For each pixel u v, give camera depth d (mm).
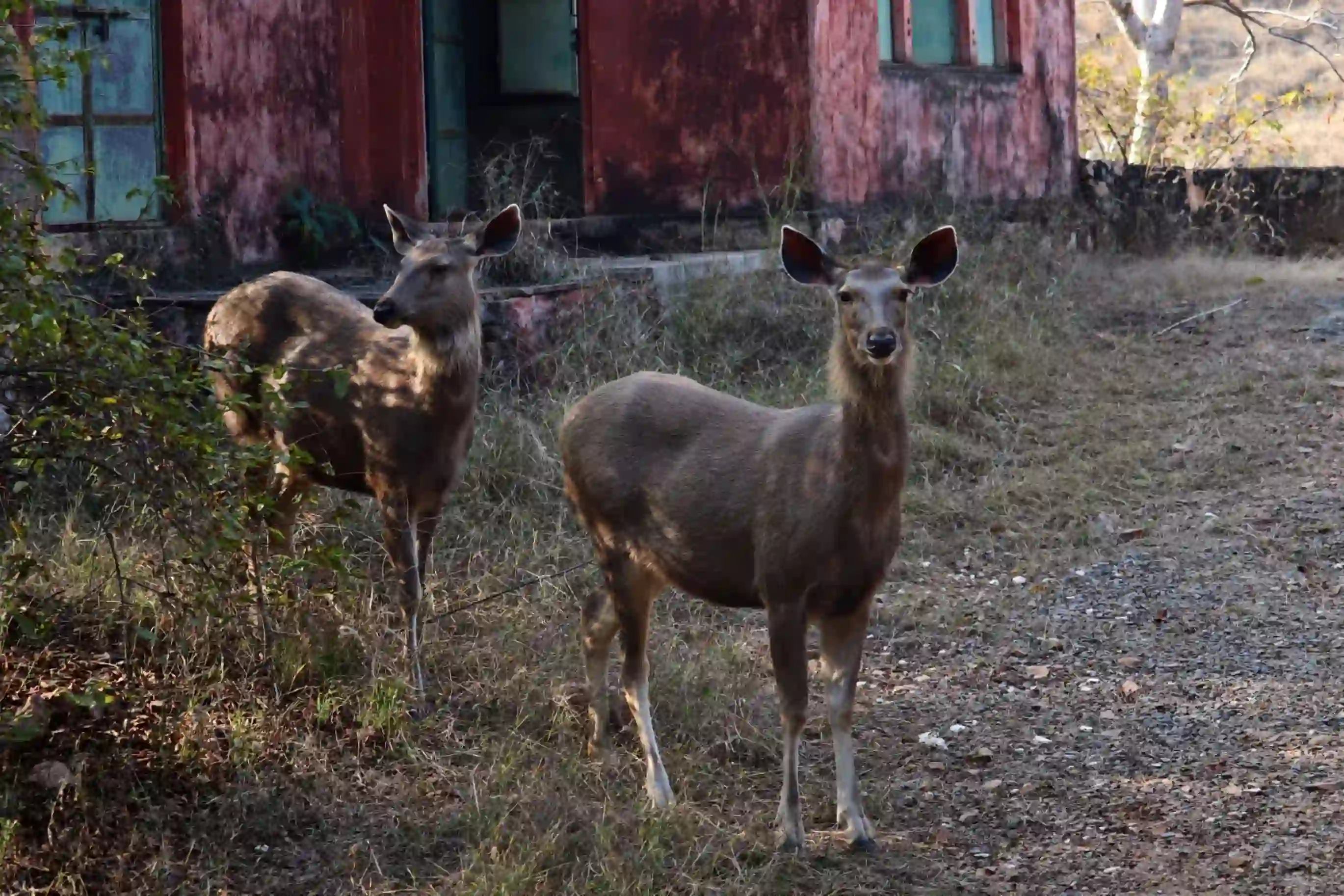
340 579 9195
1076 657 9875
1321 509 12336
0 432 8258
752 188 18266
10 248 6664
